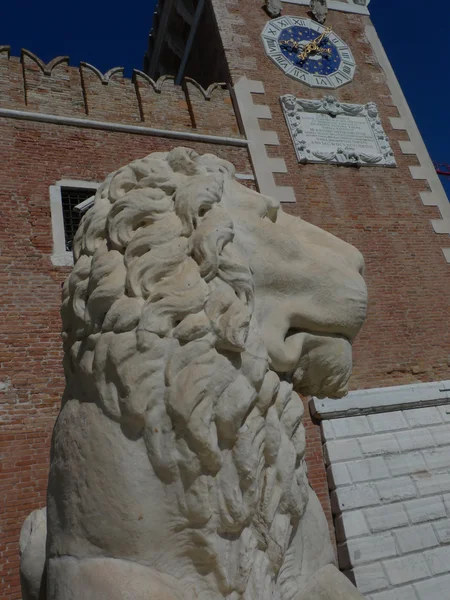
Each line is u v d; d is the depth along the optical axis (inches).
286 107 379.9
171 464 43.8
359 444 272.4
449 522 258.1
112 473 43.9
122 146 323.3
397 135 403.9
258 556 46.4
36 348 248.8
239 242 57.1
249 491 45.8
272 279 57.7
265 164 352.5
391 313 329.1
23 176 289.0
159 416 44.8
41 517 67.6
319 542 58.2
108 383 46.6
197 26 470.0
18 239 270.4
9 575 201.8
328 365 60.2
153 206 54.2
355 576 237.0
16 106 311.1
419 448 278.7
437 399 297.6
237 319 48.0
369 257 343.9
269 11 428.5
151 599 39.1
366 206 362.0
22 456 225.5
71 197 298.0
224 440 46.4
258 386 48.9
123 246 52.6
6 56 328.5
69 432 48.8
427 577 240.8
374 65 437.7
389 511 255.6
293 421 54.1
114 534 42.7
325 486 263.4
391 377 306.5
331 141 378.6
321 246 64.1
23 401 236.5
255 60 398.6
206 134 353.4
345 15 458.6
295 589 52.0
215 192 55.8
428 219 371.6
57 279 267.4
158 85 355.9
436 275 351.6
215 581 44.3
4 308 252.4
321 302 58.9
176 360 45.9
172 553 43.6
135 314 47.4
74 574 43.2
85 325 51.3
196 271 50.3
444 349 325.7
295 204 345.4
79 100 331.9
